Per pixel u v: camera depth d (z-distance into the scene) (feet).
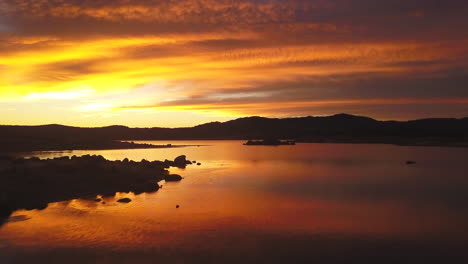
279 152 253.85
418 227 59.06
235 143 472.44
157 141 577.84
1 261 45.32
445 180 108.37
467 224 60.39
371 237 54.19
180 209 70.69
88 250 48.83
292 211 69.10
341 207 72.33
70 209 70.64
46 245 50.72
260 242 52.11
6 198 72.23
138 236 54.49
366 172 129.49
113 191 88.69
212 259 45.88
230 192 88.99
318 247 50.16
